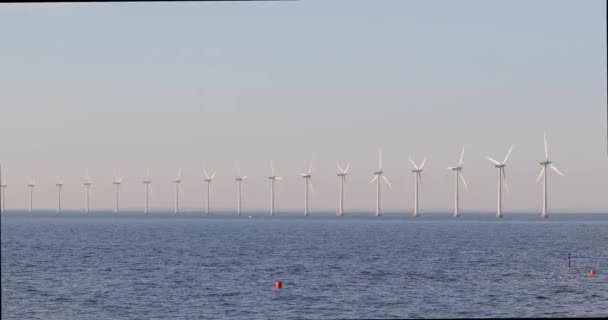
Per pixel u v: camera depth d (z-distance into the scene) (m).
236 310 183.00
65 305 191.75
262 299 199.12
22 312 182.25
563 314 176.88
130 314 178.88
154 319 172.38
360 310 182.25
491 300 197.62
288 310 182.75
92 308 186.88
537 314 177.12
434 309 183.88
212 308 186.12
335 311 181.25
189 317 174.38
